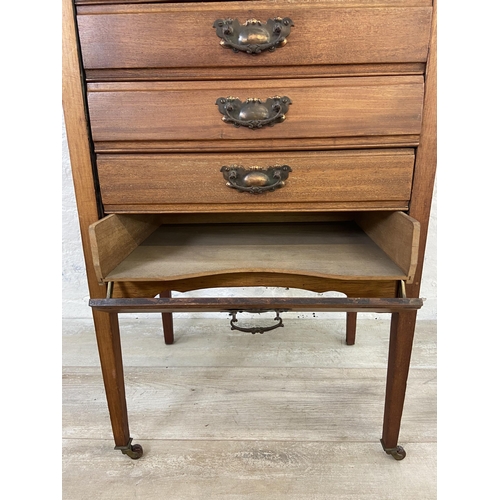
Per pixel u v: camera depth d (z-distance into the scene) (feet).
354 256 2.45
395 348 2.46
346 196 2.25
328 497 2.44
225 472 2.62
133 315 4.68
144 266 2.33
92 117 2.15
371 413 3.12
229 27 1.98
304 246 2.67
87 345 4.13
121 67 2.08
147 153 2.23
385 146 2.17
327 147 2.18
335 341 4.13
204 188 2.26
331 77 2.08
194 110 2.13
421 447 2.80
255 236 2.94
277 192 2.25
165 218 3.37
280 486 2.52
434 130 2.15
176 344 4.13
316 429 2.97
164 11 2.00
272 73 2.08
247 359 3.84
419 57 2.04
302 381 3.50
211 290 4.56
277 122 2.13
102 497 2.47
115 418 2.63
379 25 2.00
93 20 2.02
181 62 2.06
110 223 2.27
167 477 2.60
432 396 3.30
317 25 2.00
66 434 2.97
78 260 4.53
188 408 3.20
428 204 2.25
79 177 2.26
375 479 2.56
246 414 3.12
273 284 2.35
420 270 2.35
